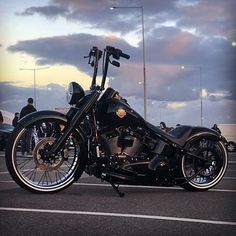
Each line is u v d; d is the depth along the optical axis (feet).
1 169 26.17
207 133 18.57
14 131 16.89
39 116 16.85
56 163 17.01
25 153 18.06
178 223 13.19
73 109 17.44
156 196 17.26
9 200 15.89
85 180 21.16
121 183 17.35
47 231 12.17
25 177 17.07
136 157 17.43
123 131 17.35
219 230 12.50
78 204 15.48
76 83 17.29
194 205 15.58
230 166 31.07
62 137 16.84
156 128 18.02
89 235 11.91
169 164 17.88
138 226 12.82
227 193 17.98
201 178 18.86
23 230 12.23
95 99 17.20
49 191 17.29
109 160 17.08
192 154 18.22
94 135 17.11
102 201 16.07
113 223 13.10
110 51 17.58
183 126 18.84
